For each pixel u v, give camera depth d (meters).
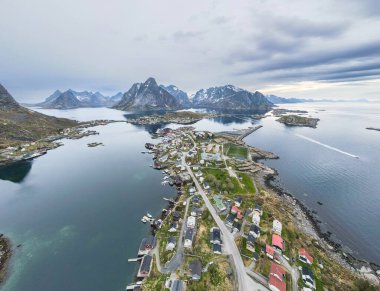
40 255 72.62
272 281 57.78
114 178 135.50
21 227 87.69
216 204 94.31
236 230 78.19
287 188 125.00
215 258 65.94
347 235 87.31
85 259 70.62
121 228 86.19
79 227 87.38
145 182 128.50
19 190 120.50
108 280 62.62
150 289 56.69
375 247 81.00
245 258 66.31
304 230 87.12
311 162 169.12
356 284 59.31
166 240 74.94
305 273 62.00
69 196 113.00
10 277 64.12
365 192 120.56
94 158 176.75
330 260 72.12
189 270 61.41
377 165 162.88
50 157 180.25
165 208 99.56
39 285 61.66
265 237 76.06
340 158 179.25
